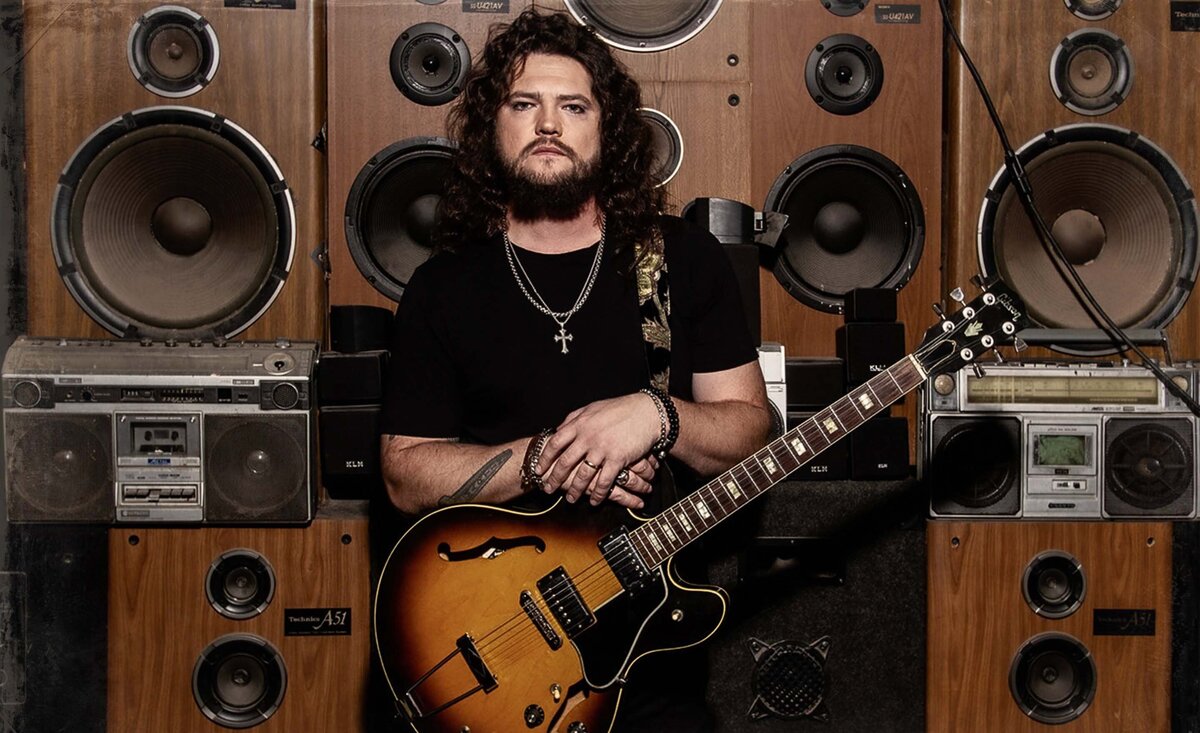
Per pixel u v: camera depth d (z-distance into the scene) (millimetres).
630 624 1343
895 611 2156
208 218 2287
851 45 2414
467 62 2330
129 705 2127
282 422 2105
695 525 1369
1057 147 2287
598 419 1303
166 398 2088
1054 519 2193
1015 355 2283
